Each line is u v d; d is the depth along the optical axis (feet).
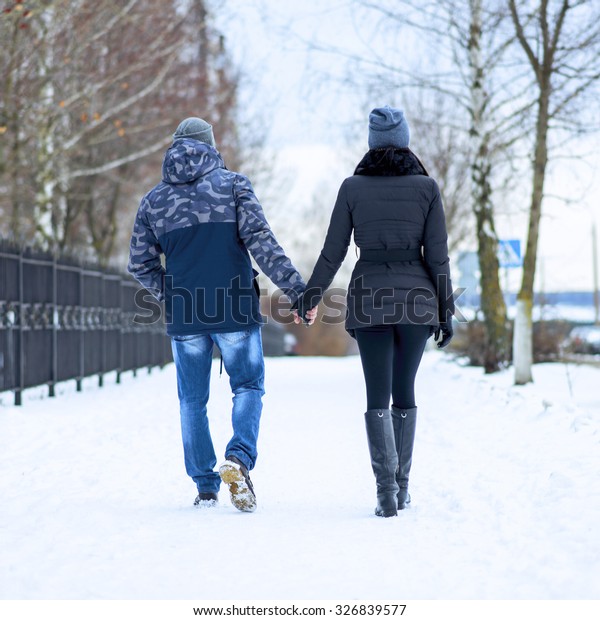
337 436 49.60
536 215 80.18
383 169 29.22
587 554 22.90
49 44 101.35
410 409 29.96
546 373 90.99
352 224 29.50
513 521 27.43
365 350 29.12
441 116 130.31
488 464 39.32
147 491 33.50
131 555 23.56
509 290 115.34
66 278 75.72
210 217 29.58
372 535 25.73
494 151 96.99
